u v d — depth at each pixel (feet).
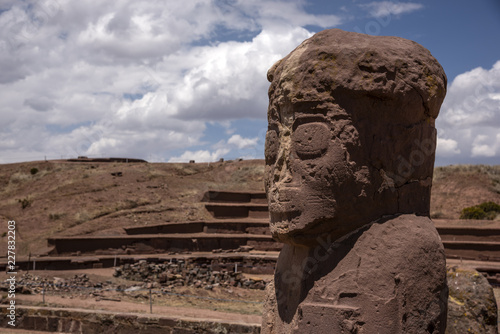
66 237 65.31
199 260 61.93
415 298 13.12
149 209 82.17
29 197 87.97
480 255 66.03
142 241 67.87
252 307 42.01
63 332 32.94
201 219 81.00
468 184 108.58
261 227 76.64
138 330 31.48
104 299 40.24
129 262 61.00
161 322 31.14
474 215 84.89
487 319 18.35
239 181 104.83
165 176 102.63
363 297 13.10
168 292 45.65
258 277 58.29
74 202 83.66
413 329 12.98
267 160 15.72
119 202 84.38
